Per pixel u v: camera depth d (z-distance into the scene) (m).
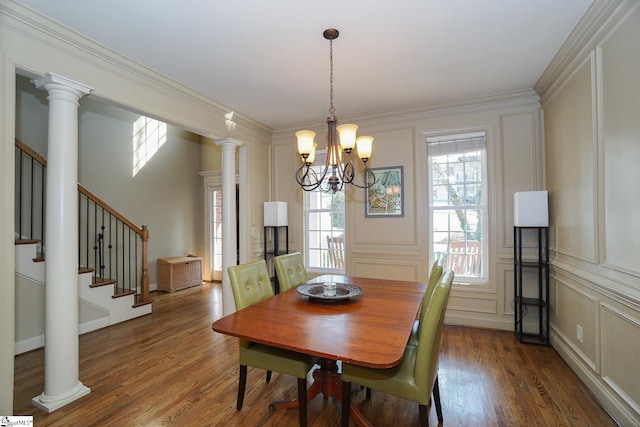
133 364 2.64
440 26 2.09
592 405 2.04
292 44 2.30
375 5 1.88
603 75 1.98
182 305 4.45
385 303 2.07
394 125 3.83
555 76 2.68
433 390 1.88
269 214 4.05
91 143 4.48
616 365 1.90
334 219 4.26
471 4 1.88
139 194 5.14
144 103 2.68
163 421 1.91
